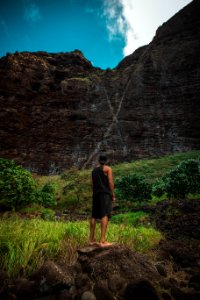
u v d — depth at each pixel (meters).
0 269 2.92
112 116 38.12
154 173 20.70
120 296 2.63
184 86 39.25
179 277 3.41
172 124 35.84
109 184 4.00
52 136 36.34
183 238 5.71
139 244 4.54
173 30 47.38
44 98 41.28
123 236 4.82
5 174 9.49
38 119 38.50
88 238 4.23
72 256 3.53
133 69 44.94
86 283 2.82
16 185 9.16
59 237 4.01
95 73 48.22
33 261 3.10
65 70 48.31
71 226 4.54
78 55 52.31
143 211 9.80
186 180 10.55
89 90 42.38
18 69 42.41
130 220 8.45
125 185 12.34
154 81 41.47
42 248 3.41
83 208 14.07
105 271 3.12
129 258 3.43
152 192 12.66
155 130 35.53
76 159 33.09
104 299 2.49
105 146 34.25
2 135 35.19
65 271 2.89
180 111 36.94
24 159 33.16
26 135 36.22
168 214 8.28
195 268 3.71
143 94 40.09
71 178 20.00
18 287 2.55
